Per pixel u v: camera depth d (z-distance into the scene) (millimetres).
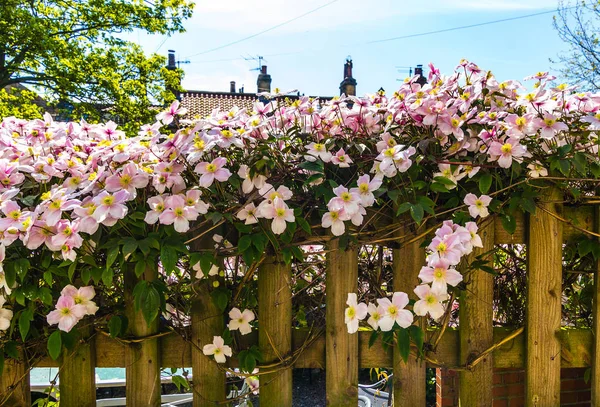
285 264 1300
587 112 1252
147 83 9578
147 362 1295
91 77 8812
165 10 9273
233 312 1288
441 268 1128
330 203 1142
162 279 1343
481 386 1329
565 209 1336
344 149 1271
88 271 1159
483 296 1313
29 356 1286
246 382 1588
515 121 1179
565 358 1371
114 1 8727
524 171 1260
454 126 1192
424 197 1202
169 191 1210
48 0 8594
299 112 1318
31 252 1185
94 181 1152
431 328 1350
